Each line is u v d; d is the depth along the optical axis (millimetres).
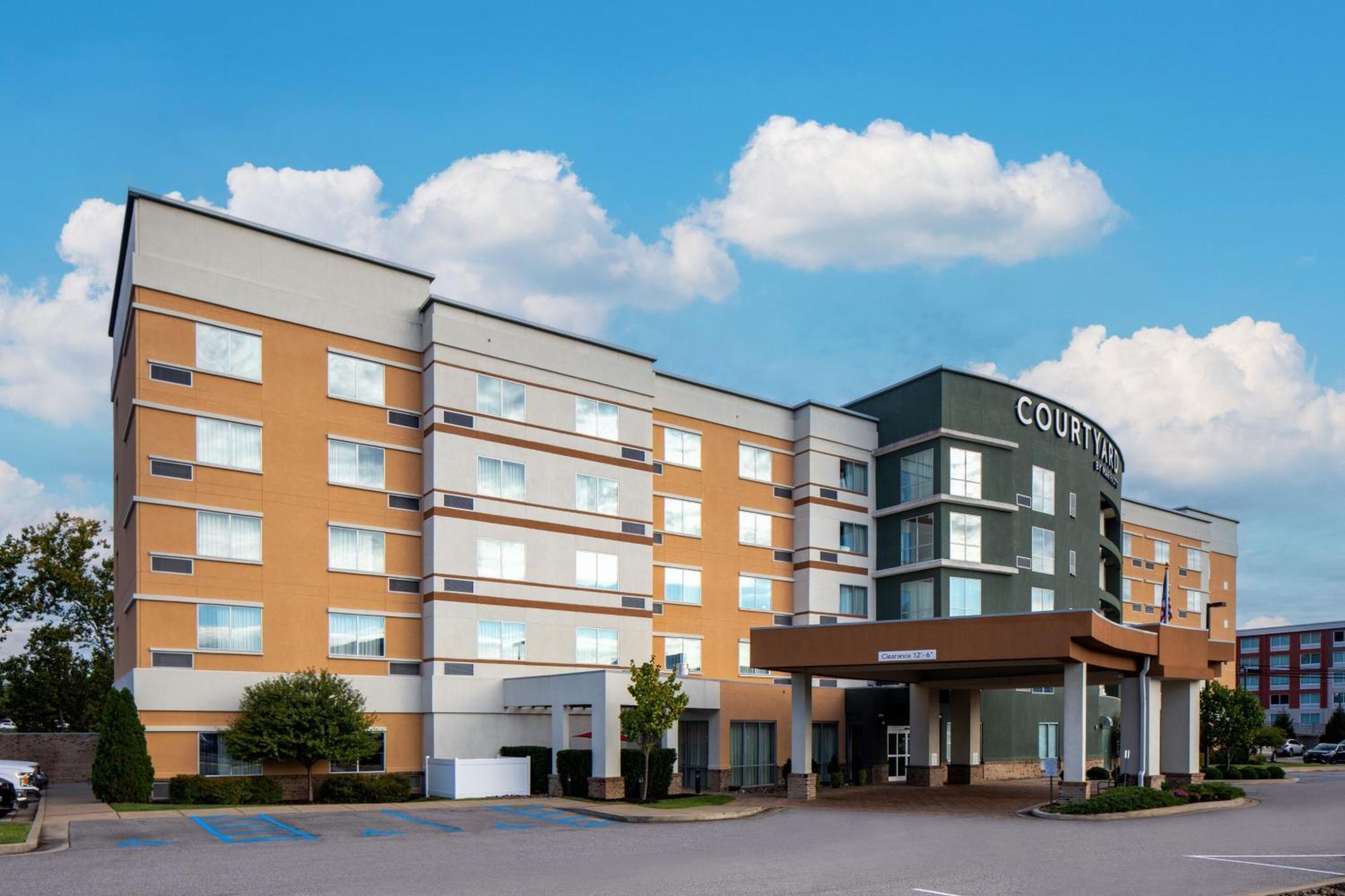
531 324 41125
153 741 32406
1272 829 27062
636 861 20312
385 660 37219
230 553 34438
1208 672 41250
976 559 48812
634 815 29203
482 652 38344
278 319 36219
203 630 33688
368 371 38062
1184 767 40594
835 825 27828
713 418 47812
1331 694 112062
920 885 17484
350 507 37031
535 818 28812
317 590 36000
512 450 40031
